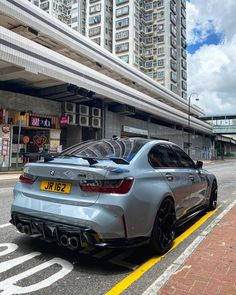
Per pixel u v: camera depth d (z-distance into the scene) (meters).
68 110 26.53
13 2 21.75
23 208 4.09
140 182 3.95
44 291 3.20
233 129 69.31
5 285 3.31
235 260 4.04
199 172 6.16
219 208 7.79
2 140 21.14
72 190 3.84
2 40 17.39
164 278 3.50
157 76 77.31
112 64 34.22
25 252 4.26
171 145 5.51
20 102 22.75
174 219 4.64
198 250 4.43
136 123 38.28
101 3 79.06
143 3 79.56
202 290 3.18
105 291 3.24
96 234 3.55
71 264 3.92
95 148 4.78
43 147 24.83
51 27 25.66
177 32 84.12
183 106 57.41
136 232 3.79
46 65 20.52
